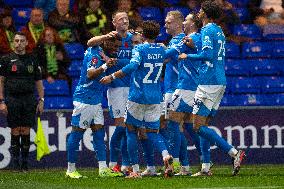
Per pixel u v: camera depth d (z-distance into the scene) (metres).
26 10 46.72
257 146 41.50
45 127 39.47
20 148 37.72
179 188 25.73
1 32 42.47
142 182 28.08
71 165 31.78
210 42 30.03
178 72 33.06
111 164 33.56
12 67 36.59
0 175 34.22
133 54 29.81
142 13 47.69
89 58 30.80
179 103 32.66
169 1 49.56
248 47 47.44
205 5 30.58
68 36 44.47
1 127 38.97
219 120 41.16
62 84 42.81
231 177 30.12
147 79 30.25
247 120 41.38
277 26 48.72
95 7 44.34
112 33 30.97
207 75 30.61
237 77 45.91
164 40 46.59
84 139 39.66
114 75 29.47
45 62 42.16
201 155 33.72
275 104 45.28
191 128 33.62
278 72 47.00
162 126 34.91
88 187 26.66
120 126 32.91
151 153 31.45
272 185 26.70
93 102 31.62
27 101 37.03
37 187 27.03
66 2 44.19
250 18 49.31
